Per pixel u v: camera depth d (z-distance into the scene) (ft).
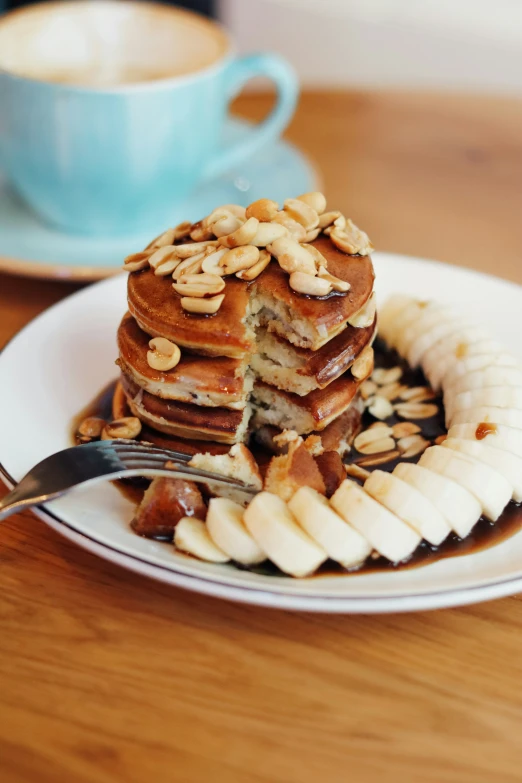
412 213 1.75
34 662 1.05
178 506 1.14
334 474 1.20
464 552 1.14
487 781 0.98
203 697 1.03
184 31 1.80
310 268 1.22
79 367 1.38
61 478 1.12
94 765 0.98
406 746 1.00
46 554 1.15
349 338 1.27
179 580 1.05
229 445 1.26
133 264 1.27
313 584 1.08
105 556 1.07
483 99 2.13
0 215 1.72
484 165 1.90
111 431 1.26
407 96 2.13
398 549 1.11
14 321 1.52
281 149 1.85
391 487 1.14
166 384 1.22
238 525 1.11
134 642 1.07
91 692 1.03
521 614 1.10
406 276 1.55
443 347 1.40
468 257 1.65
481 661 1.06
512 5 3.11
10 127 1.59
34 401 1.32
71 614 1.09
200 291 1.19
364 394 1.40
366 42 3.34
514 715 1.02
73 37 1.81
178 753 0.99
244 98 2.14
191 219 1.72
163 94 1.57
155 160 1.62
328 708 1.02
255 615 1.10
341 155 1.90
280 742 1.00
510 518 1.18
